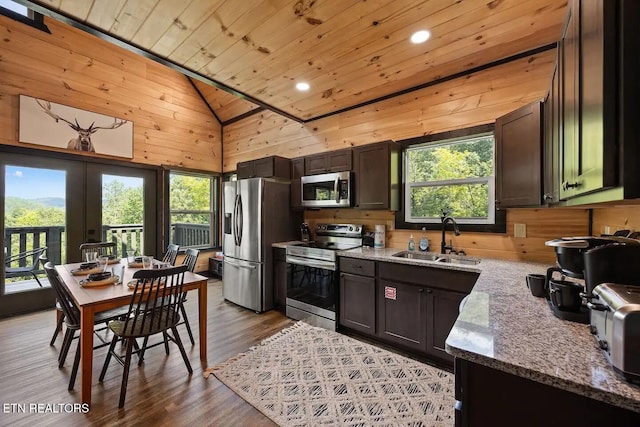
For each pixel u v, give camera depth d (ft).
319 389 6.34
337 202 10.38
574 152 3.22
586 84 2.69
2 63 10.51
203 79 8.93
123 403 5.77
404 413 5.59
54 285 6.55
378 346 8.38
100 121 12.91
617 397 2.08
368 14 6.06
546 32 6.84
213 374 6.91
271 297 11.57
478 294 4.65
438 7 5.90
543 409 2.60
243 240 11.92
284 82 9.21
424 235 9.54
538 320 3.53
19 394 6.09
